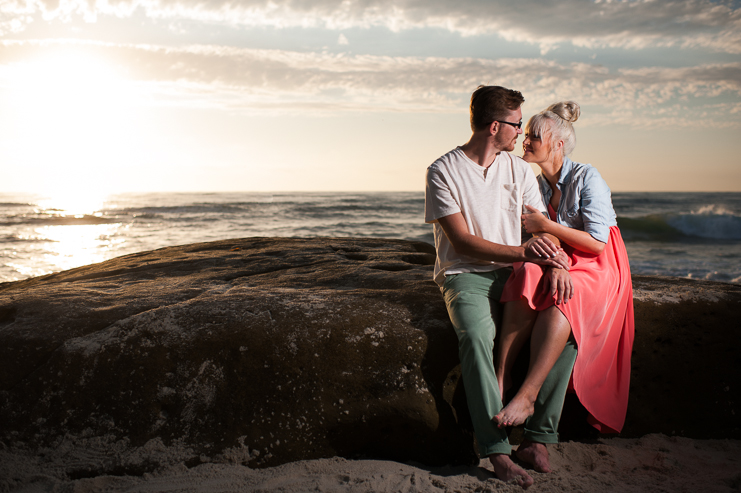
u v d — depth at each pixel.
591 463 2.14
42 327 2.37
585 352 2.11
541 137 2.41
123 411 2.15
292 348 2.21
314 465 2.08
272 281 3.09
